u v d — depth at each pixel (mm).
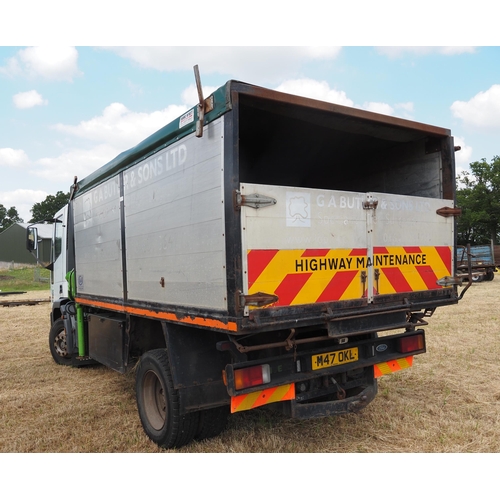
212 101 3076
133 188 4344
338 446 3658
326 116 3615
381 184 4926
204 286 3174
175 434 3588
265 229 2943
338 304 3305
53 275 7395
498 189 43188
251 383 3123
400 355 4027
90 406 4777
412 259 3859
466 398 4719
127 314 4520
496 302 12703
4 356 7535
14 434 4051
